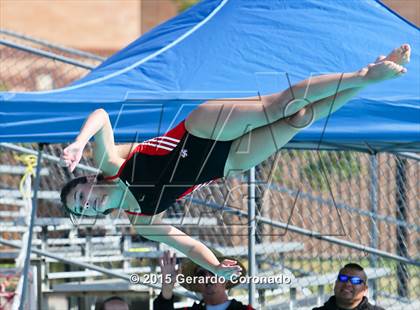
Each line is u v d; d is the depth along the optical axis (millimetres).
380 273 22641
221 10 17562
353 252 23297
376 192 22828
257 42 16594
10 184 25672
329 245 23375
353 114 14359
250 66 16016
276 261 23734
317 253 23641
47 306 22219
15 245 22703
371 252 20156
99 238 23547
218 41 16656
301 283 21422
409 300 22094
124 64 16484
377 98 14398
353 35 16859
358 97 14359
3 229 22688
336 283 15977
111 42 39719
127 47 17812
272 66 16031
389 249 23312
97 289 22328
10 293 19406
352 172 22891
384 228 23375
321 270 23109
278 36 16766
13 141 14062
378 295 22344
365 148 17266
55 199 23172
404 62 10797
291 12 17312
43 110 14062
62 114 14117
